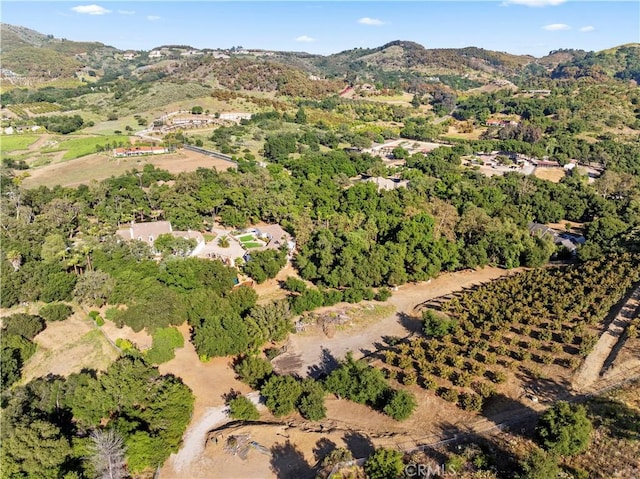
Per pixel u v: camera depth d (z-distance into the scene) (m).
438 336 77.12
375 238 115.31
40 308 84.94
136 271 87.25
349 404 63.12
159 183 157.12
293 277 101.25
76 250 96.06
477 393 61.88
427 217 114.12
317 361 75.12
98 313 82.94
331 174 176.62
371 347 79.12
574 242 121.62
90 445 51.22
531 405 58.44
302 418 61.09
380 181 168.50
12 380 66.00
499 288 90.94
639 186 157.88
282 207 129.12
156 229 112.50
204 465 53.28
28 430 49.62
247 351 74.75
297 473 51.62
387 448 53.19
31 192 136.38
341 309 89.50
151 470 52.94
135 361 63.34
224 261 105.62
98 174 167.25
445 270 107.75
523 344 72.12
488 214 127.44
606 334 71.38
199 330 73.00
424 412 59.56
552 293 84.06
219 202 131.62
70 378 62.16
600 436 51.00
